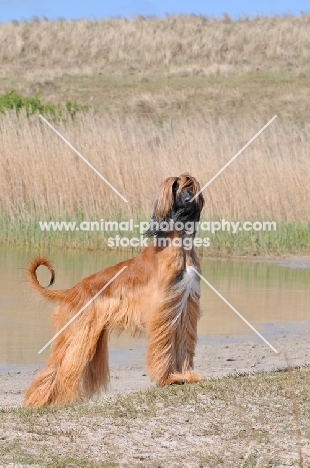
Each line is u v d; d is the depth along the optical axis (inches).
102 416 430.0
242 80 2412.6
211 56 2635.3
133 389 531.8
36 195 1188.5
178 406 443.5
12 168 1199.6
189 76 2456.9
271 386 478.6
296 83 2386.8
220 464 366.9
